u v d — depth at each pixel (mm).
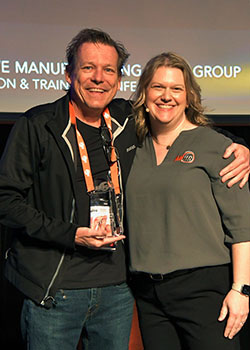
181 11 3076
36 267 1699
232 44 3123
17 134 1710
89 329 1833
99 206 1676
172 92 1764
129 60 3039
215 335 1712
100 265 1755
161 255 1717
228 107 3137
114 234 1721
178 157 1754
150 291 1769
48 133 1714
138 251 1762
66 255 1709
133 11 3035
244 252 1694
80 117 1803
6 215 1670
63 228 1651
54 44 2988
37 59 2980
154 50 3062
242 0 3107
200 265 1690
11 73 2963
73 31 2992
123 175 1828
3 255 3457
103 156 1808
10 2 2941
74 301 1724
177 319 1755
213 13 3100
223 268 1742
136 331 2822
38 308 1715
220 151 1707
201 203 1708
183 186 1698
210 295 1723
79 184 1741
